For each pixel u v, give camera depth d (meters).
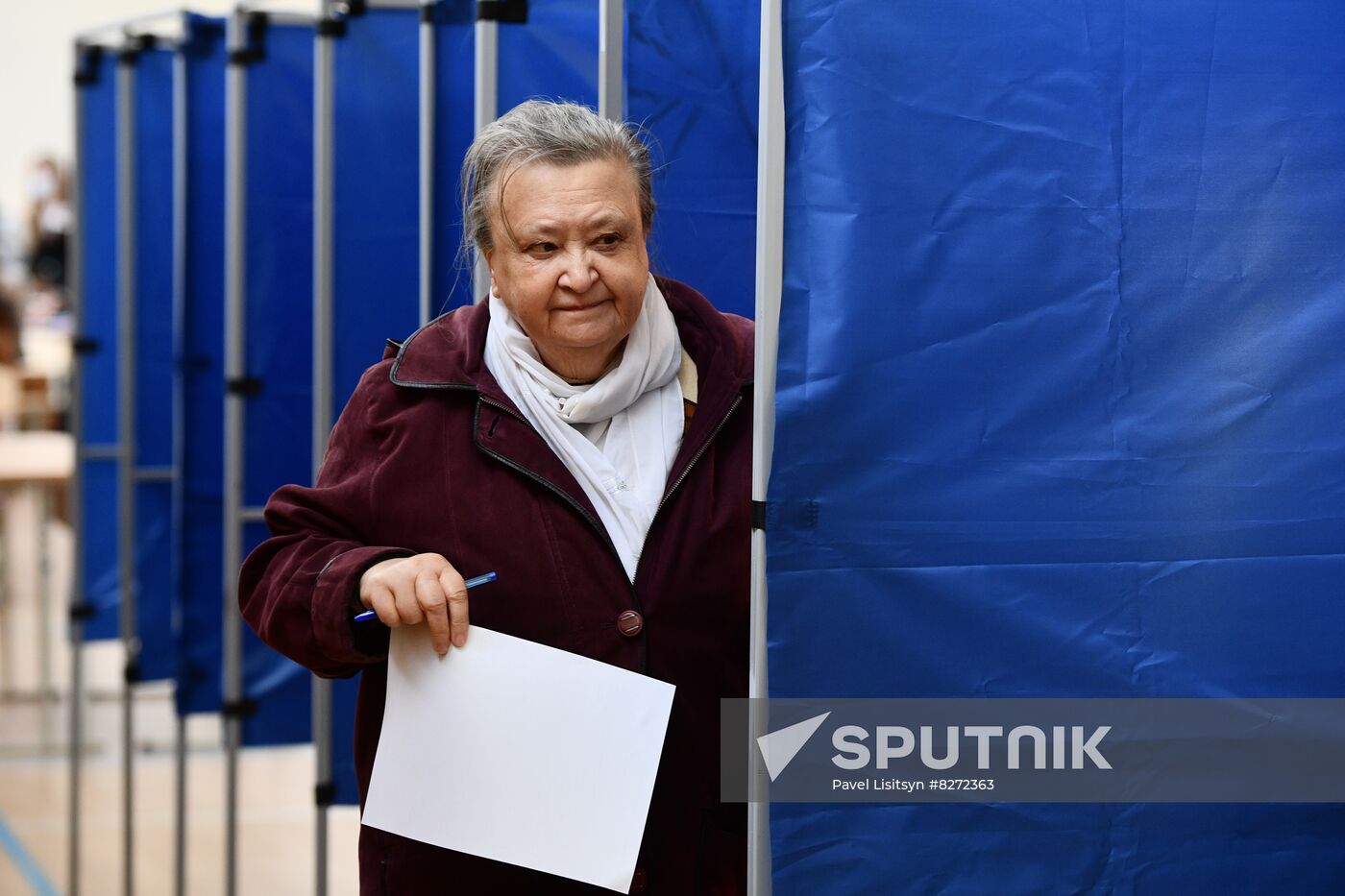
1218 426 3.21
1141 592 3.19
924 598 3.14
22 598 16.80
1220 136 3.19
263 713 7.23
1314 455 3.23
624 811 3.05
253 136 6.93
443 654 3.08
